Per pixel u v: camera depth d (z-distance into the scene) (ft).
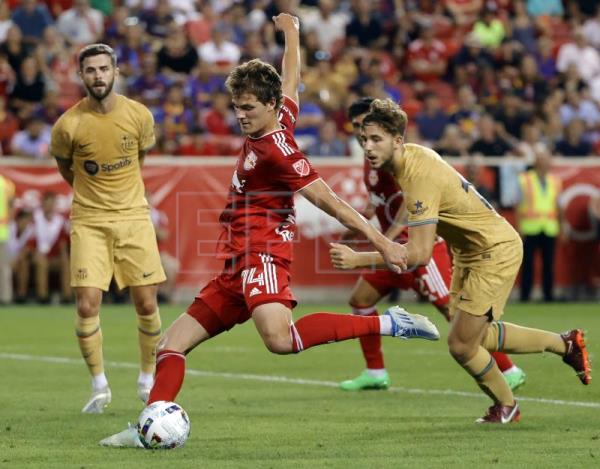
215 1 258.37
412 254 74.28
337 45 255.09
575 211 211.82
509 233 77.87
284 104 77.05
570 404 91.35
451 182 75.77
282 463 64.59
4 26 237.25
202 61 228.84
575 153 223.30
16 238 197.77
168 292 191.11
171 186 191.83
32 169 197.57
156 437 69.21
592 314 178.50
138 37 232.53
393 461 65.26
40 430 78.18
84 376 111.34
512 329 80.33
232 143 207.41
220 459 65.98
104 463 64.64
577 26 279.90
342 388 101.86
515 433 76.07
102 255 89.30
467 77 245.86
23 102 219.20
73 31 236.84
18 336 150.30
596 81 262.67
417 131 224.53
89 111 88.63
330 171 199.72
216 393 99.25
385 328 71.36
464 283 78.59
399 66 251.60
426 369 116.98
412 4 270.26
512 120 230.89
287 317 69.41
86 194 89.71
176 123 213.66
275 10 250.98
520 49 253.65
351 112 94.79
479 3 276.62
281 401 94.07
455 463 64.59
